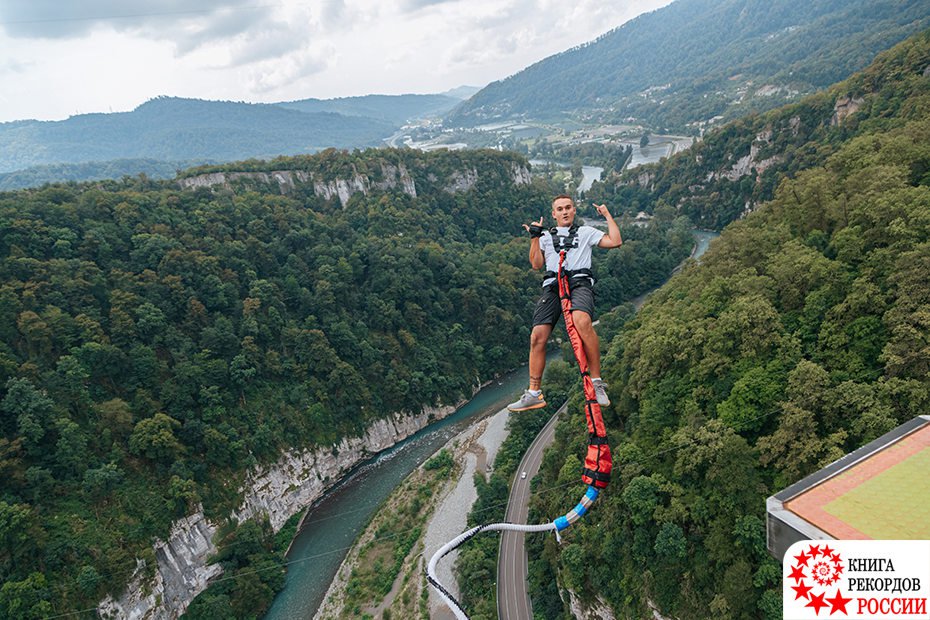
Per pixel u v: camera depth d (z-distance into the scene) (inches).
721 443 1295.5
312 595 1926.7
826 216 1841.8
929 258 1300.4
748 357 1491.1
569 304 234.2
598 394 229.1
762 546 1149.1
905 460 218.1
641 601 1347.2
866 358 1338.6
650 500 1378.0
